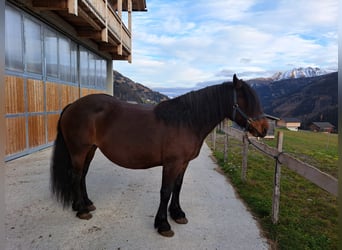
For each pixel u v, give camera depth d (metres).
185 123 2.34
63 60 7.41
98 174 4.40
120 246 2.19
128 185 3.84
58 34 7.05
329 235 2.50
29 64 5.62
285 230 2.56
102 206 3.01
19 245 2.16
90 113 2.48
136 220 2.68
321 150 8.01
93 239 2.29
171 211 2.73
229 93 2.46
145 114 2.44
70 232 2.39
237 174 4.52
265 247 2.27
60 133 2.68
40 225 2.51
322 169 5.32
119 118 2.44
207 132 2.48
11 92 4.96
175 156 2.33
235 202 3.32
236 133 4.67
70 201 2.75
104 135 2.46
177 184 2.65
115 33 8.98
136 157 2.40
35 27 5.83
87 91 9.53
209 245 2.27
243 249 2.23
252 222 2.75
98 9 6.69
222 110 2.47
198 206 3.15
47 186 3.61
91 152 2.79
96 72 10.73
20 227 2.46
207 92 2.45
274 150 2.88
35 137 5.86
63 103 7.39
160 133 2.33
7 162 4.91
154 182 4.02
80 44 8.75
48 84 6.47
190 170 4.98
